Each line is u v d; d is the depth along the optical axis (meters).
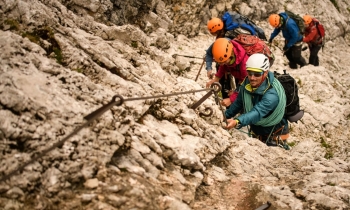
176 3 10.77
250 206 4.30
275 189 4.60
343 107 10.22
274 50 12.51
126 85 4.80
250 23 7.12
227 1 12.32
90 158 3.59
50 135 3.46
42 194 3.22
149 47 7.35
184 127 5.15
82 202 3.29
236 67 5.96
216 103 5.95
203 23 11.93
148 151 4.14
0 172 3.11
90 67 4.67
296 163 5.92
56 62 4.44
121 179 3.61
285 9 14.20
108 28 6.65
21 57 3.93
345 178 5.18
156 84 5.70
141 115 4.61
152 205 3.49
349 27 16.61
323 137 8.90
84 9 7.08
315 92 10.49
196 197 4.27
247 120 5.00
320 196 4.38
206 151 4.96
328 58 13.93
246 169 5.27
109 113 4.04
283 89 5.28
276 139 6.12
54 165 3.36
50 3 5.79
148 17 9.50
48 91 3.77
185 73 8.93
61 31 4.98
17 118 3.37
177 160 4.39
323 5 15.31
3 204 3.03
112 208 3.32
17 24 4.59
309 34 11.60
